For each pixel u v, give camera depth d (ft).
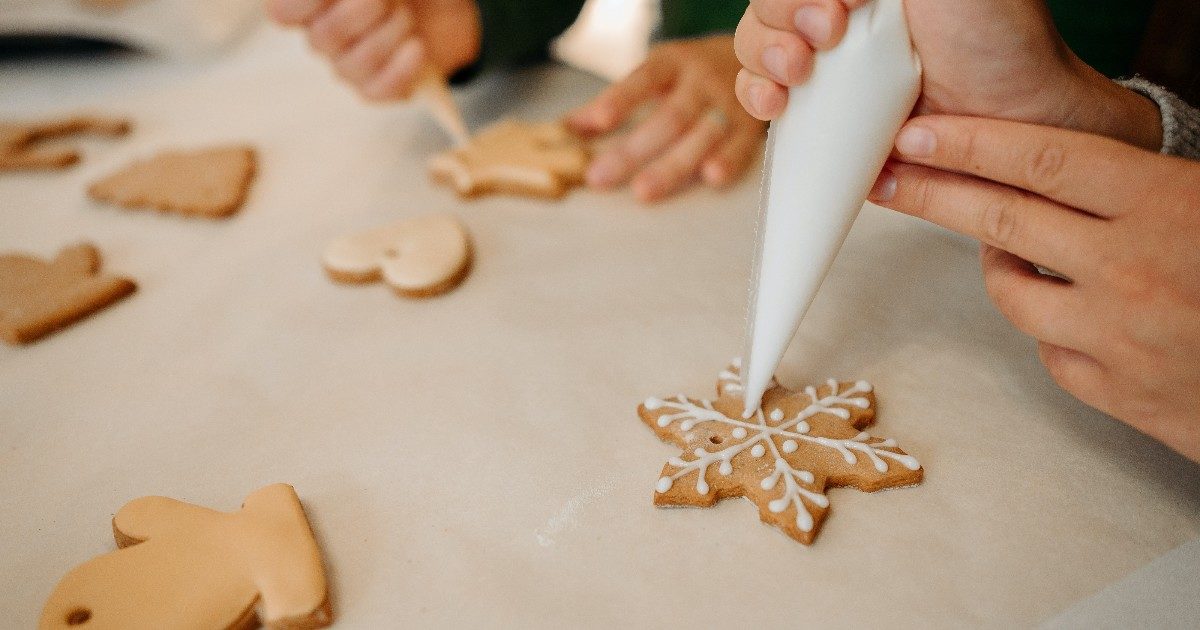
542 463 1.22
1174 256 1.02
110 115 1.99
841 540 1.12
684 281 1.48
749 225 1.59
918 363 1.31
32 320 1.44
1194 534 1.10
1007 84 1.09
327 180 1.77
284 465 1.24
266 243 1.62
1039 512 1.13
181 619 1.05
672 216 1.62
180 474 1.24
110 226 1.68
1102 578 1.07
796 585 1.08
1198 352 1.03
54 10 2.27
